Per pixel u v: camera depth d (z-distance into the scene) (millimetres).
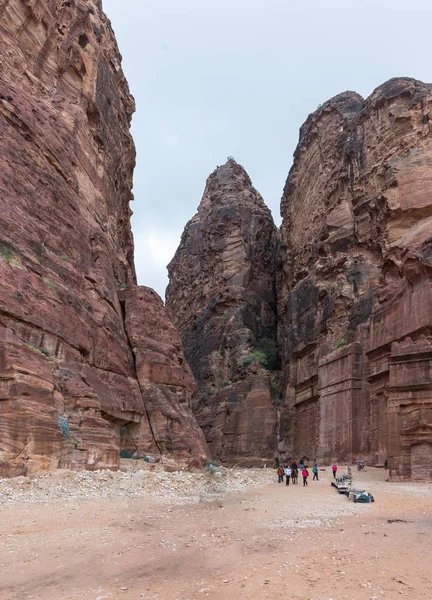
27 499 13023
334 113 60500
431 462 27422
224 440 58344
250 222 78812
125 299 30781
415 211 42312
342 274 48250
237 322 68500
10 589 7016
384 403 36031
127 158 43500
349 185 51719
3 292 18031
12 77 26266
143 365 28844
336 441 40656
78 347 22188
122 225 42844
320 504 15773
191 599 6734
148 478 17844
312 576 7754
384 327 36312
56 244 23688
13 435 15531
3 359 16516
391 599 6855
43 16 29219
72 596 6785
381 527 11680
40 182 24047
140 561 8391
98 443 19141
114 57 40031
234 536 10367
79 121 30484
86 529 10297
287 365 58000
